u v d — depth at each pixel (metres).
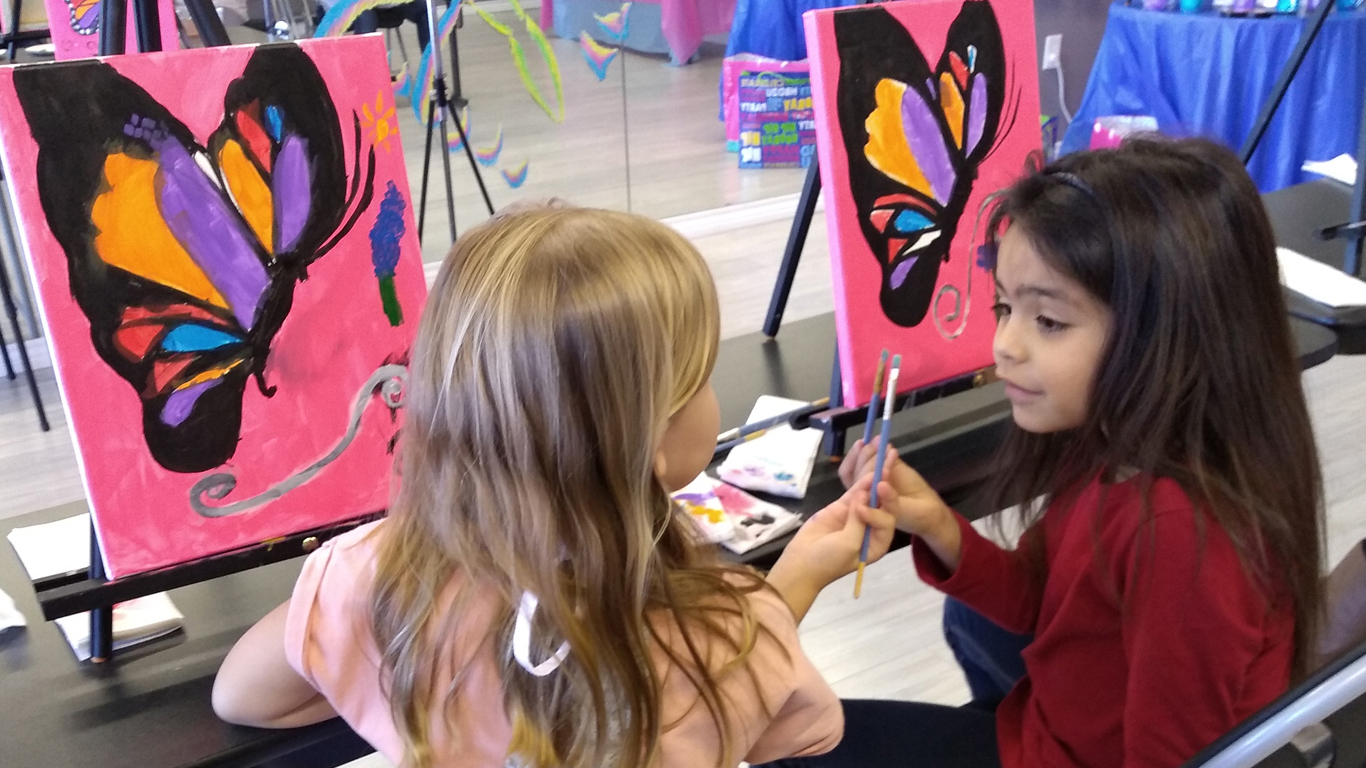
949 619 1.27
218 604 0.98
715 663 0.63
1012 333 0.84
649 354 0.59
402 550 0.65
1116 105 3.43
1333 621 0.83
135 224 0.81
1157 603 0.75
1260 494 0.78
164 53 0.82
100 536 0.83
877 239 1.15
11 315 2.46
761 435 1.20
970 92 1.21
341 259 0.90
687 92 4.18
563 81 3.65
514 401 0.58
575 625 0.59
